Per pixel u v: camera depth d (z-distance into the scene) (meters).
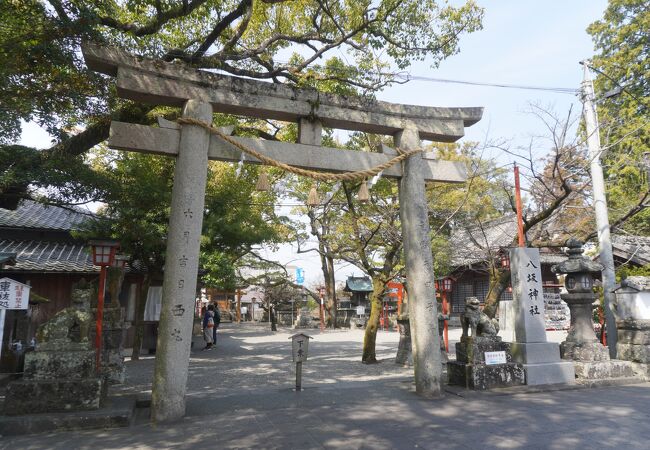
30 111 7.20
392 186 13.50
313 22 12.50
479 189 14.98
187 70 7.02
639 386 8.66
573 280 9.55
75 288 7.07
